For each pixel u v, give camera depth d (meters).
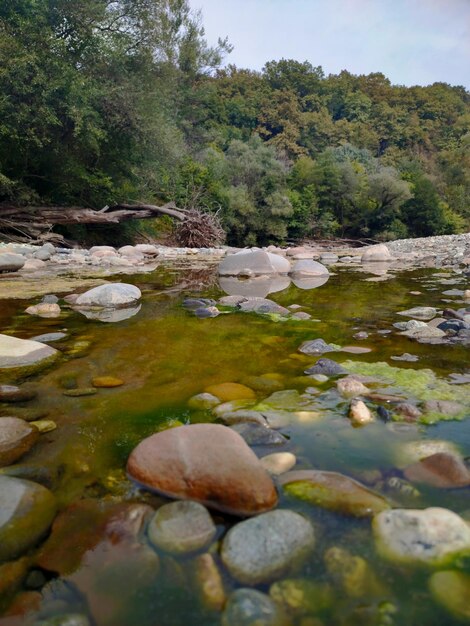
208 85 27.83
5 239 9.86
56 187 11.99
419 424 1.31
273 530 0.80
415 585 0.70
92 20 10.86
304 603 0.67
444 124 75.12
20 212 10.39
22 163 10.54
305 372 1.80
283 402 1.48
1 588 0.70
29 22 9.43
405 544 0.78
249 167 24.72
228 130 41.88
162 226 16.92
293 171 32.69
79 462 1.10
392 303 3.64
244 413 1.36
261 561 0.74
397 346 2.24
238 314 3.11
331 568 0.73
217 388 1.60
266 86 60.31
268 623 0.63
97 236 13.11
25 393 1.56
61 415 1.38
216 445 1.01
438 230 36.22
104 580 0.72
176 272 6.38
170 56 15.60
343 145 54.09
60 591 0.70
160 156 13.23
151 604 0.67
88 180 11.46
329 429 1.27
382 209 33.53
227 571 0.73
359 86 78.62
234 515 0.89
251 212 23.38
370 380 1.70
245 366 1.89
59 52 9.95
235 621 0.64
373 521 0.84
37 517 0.85
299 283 5.17
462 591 0.69
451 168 47.16
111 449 1.17
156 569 0.74
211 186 20.42
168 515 0.86
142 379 1.72
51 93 9.39
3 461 1.09
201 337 2.43
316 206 31.27
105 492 0.97
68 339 2.37
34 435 1.22
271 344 2.28
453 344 2.29
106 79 11.37
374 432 1.26
